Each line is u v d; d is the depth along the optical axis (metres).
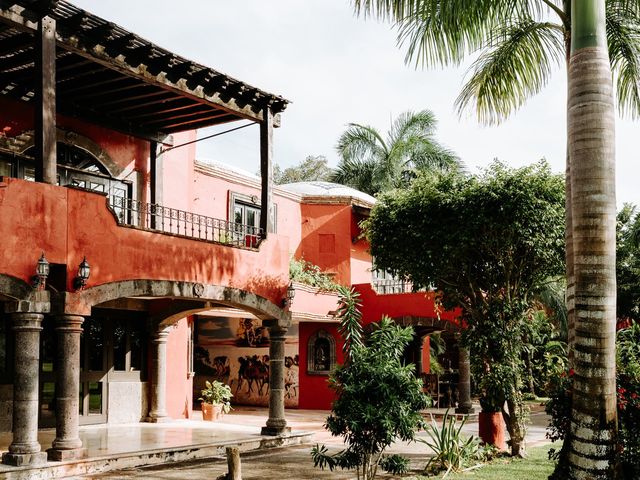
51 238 10.37
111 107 14.53
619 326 25.38
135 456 11.30
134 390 16.02
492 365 12.20
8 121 13.16
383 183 29.11
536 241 12.18
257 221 20.66
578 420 7.37
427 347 25.23
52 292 10.56
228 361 23.98
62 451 10.29
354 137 29.98
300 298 18.89
